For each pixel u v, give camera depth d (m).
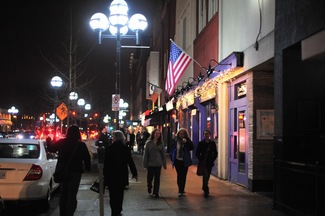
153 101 43.03
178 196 11.32
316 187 7.38
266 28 10.75
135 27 15.76
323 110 9.11
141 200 10.75
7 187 9.08
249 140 12.05
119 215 8.64
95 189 8.45
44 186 9.48
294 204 8.51
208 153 11.23
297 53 9.16
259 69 11.76
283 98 9.15
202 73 18.62
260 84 11.91
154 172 11.66
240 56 12.30
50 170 10.29
